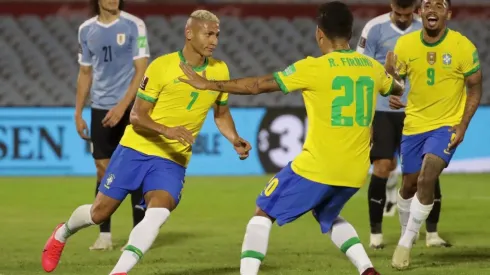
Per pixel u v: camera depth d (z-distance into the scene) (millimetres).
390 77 21844
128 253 21344
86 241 31938
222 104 23641
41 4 71875
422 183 25562
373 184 30281
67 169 54219
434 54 26078
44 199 44000
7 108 53750
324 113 20781
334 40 21172
